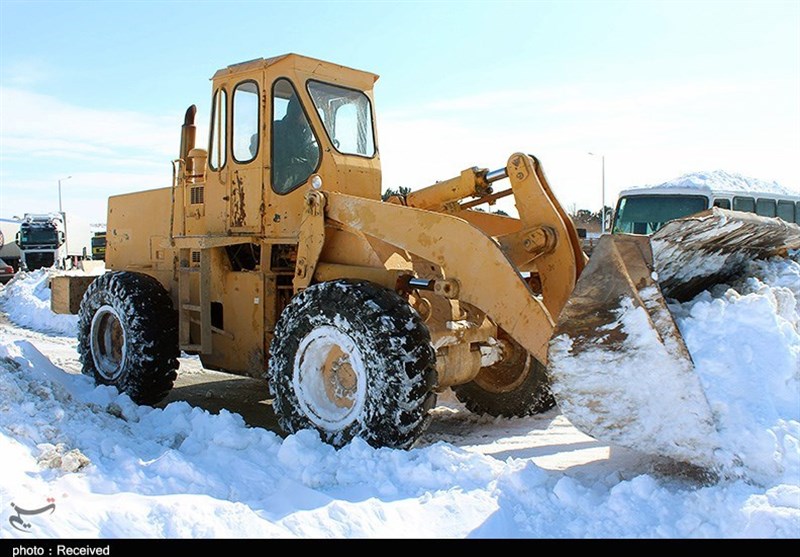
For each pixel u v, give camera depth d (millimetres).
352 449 4043
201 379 7895
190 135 7195
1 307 14984
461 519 3279
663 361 3445
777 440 3236
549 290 4684
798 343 3582
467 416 5973
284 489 3623
